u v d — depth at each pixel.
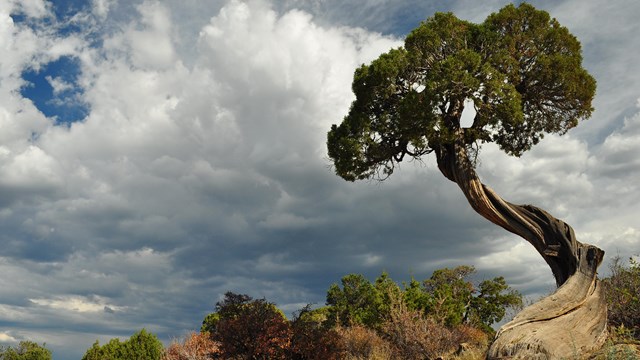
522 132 22.58
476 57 19.36
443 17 21.11
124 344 34.38
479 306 46.12
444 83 19.14
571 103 21.34
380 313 27.97
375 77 21.20
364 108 22.52
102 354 33.84
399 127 20.61
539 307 16.48
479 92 19.75
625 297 17.20
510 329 15.80
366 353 24.09
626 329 15.77
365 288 40.41
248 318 17.92
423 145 20.48
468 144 21.38
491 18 21.42
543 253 19.22
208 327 32.16
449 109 21.22
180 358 23.05
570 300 16.67
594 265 17.69
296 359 17.73
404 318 24.00
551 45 21.08
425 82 20.52
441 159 21.86
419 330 23.25
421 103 19.50
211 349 21.97
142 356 33.91
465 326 25.30
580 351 14.87
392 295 26.75
